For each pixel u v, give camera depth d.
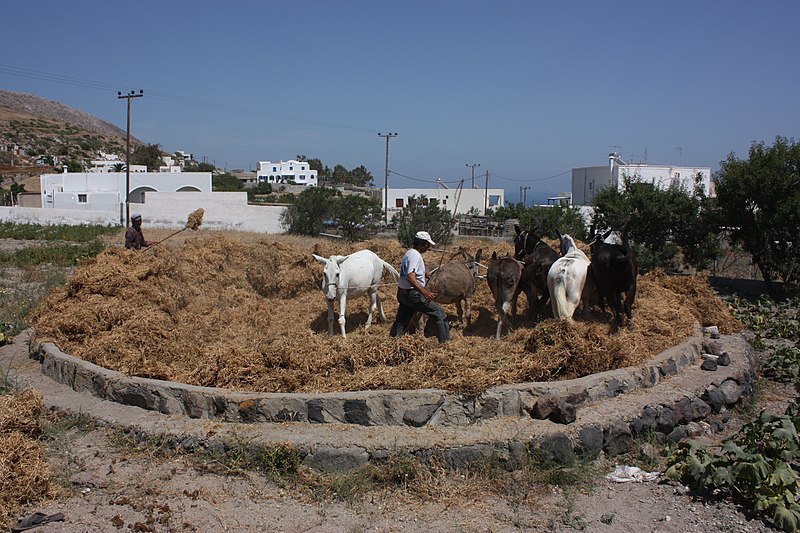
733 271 24.09
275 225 43.09
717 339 10.52
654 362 7.98
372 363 7.38
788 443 6.12
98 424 6.77
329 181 130.38
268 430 6.33
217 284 12.50
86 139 156.50
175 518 5.20
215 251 13.77
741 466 5.47
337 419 6.49
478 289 12.19
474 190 64.25
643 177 44.66
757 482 5.41
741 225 17.98
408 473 5.79
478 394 6.58
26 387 7.68
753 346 10.96
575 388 6.86
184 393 6.82
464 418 6.55
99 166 99.25
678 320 9.80
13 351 9.37
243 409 6.57
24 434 6.34
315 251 14.02
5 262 21.98
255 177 127.50
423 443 6.00
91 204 50.66
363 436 6.16
